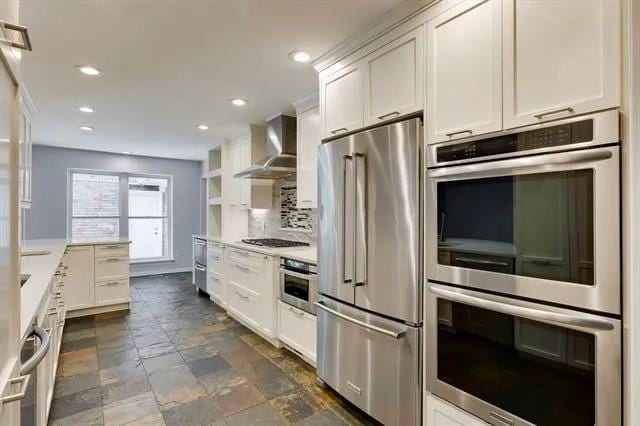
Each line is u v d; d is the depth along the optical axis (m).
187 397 2.26
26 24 1.94
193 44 2.19
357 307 2.02
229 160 4.93
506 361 1.36
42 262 2.49
